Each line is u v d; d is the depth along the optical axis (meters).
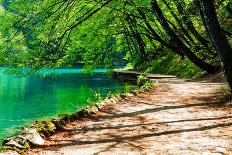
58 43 13.36
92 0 15.70
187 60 37.38
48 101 22.53
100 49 20.98
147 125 10.26
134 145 8.03
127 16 22.19
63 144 8.20
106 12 19.58
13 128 13.79
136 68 51.16
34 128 8.92
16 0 12.84
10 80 46.06
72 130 9.70
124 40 28.55
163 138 8.65
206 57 33.88
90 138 8.77
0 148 7.33
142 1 18.42
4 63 12.61
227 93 15.97
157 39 28.72
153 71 44.31
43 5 12.91
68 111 18.14
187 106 13.74
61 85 35.75
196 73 32.50
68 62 15.64
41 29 13.12
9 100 23.50
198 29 40.22
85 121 10.98
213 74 29.06
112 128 9.92
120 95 16.83
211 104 13.86
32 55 12.95
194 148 7.66
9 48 12.67
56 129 9.66
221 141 8.19
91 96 24.67
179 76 35.09
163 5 26.19
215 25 12.91
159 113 12.31
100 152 7.48
